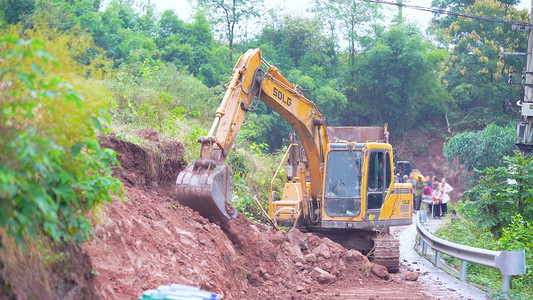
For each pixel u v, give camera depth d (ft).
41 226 17.61
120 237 25.00
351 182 54.34
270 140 148.05
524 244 53.16
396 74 183.32
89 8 107.14
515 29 95.55
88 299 19.71
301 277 39.37
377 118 192.03
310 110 51.83
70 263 19.31
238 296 30.35
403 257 60.44
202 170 36.04
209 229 33.40
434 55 189.06
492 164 147.74
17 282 16.49
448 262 57.67
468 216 72.38
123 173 36.63
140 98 58.95
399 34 182.91
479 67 180.14
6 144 15.05
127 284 23.31
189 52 136.98
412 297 36.99
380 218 54.29
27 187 14.94
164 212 31.68
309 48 180.96
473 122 195.83
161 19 148.05
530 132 94.89
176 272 26.14
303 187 55.98
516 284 43.70
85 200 19.10
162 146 41.81
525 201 63.36
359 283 42.55
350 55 195.72
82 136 17.79
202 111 85.92
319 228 56.80
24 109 16.29
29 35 20.48
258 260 37.17
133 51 105.81
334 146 54.80
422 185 115.96
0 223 15.07
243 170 66.49
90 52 46.37
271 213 58.70
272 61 165.07
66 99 16.35
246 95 43.88
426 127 200.64
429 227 84.02
